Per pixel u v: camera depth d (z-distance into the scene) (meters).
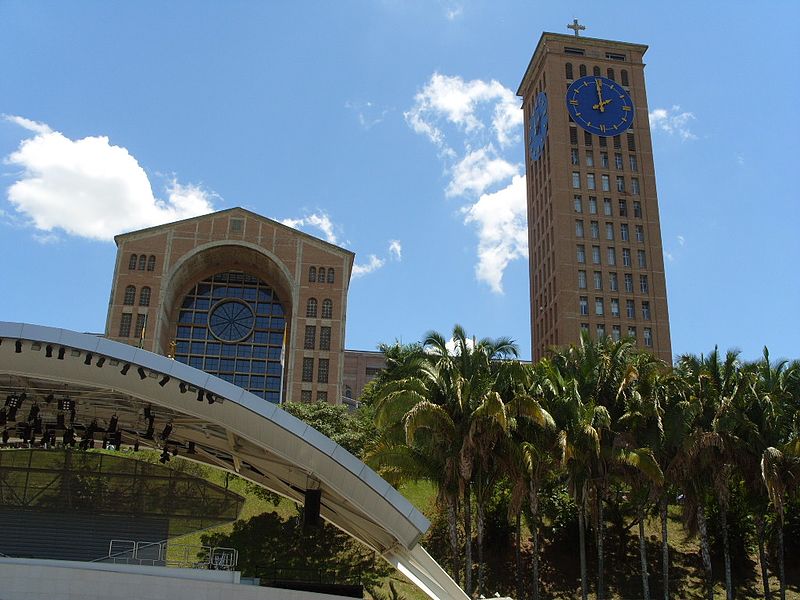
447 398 36.94
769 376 44.81
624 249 106.94
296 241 87.19
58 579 25.84
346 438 53.47
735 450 41.94
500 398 34.62
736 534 50.91
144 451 55.97
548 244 110.06
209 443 38.59
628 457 37.62
